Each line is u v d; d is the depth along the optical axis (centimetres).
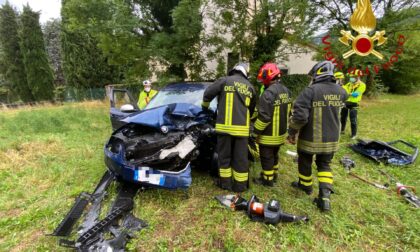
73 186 347
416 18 1036
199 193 323
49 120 735
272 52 815
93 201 282
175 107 351
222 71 855
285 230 248
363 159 445
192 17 722
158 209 286
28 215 278
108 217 244
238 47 797
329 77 280
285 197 311
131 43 787
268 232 245
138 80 920
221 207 288
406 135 593
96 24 748
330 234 246
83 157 451
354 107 547
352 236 243
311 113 278
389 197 315
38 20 2358
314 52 1026
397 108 1058
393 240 240
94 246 209
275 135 314
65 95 2052
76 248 207
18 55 2561
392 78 1869
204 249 227
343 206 292
